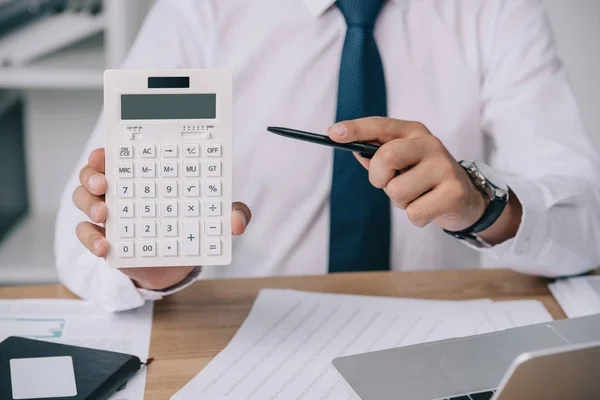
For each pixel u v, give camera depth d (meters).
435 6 1.05
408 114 1.04
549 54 1.04
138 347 0.65
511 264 0.81
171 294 0.77
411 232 1.04
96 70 1.39
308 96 1.04
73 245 0.78
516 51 1.03
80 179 0.62
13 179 1.61
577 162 0.91
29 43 1.38
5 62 1.38
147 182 0.60
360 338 0.67
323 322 0.71
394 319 0.71
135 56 1.05
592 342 0.42
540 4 1.08
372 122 0.67
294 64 1.04
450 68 1.04
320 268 1.05
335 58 1.04
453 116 1.04
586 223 0.82
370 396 0.52
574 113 1.00
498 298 0.78
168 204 0.61
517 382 0.42
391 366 0.56
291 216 1.05
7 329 0.68
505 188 0.73
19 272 1.44
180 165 0.60
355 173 0.96
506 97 1.02
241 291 0.78
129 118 0.60
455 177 0.66
